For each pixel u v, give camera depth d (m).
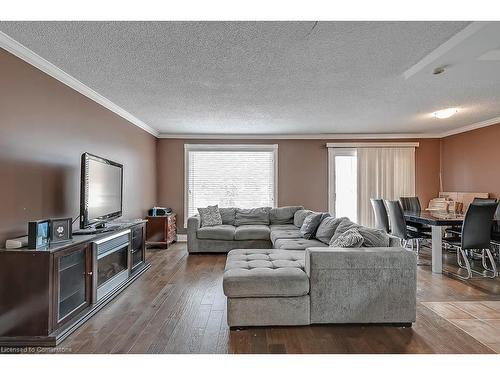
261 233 5.63
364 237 3.01
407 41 2.61
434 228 4.40
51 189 3.22
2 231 2.58
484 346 2.37
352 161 7.04
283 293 2.64
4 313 2.38
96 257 3.06
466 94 4.09
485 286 3.78
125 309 3.09
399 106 4.65
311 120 5.58
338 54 2.86
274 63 3.06
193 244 5.66
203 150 6.98
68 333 2.51
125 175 5.14
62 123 3.40
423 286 3.79
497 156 5.43
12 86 2.68
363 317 2.70
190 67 3.17
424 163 6.99
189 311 3.04
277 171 6.96
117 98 4.25
